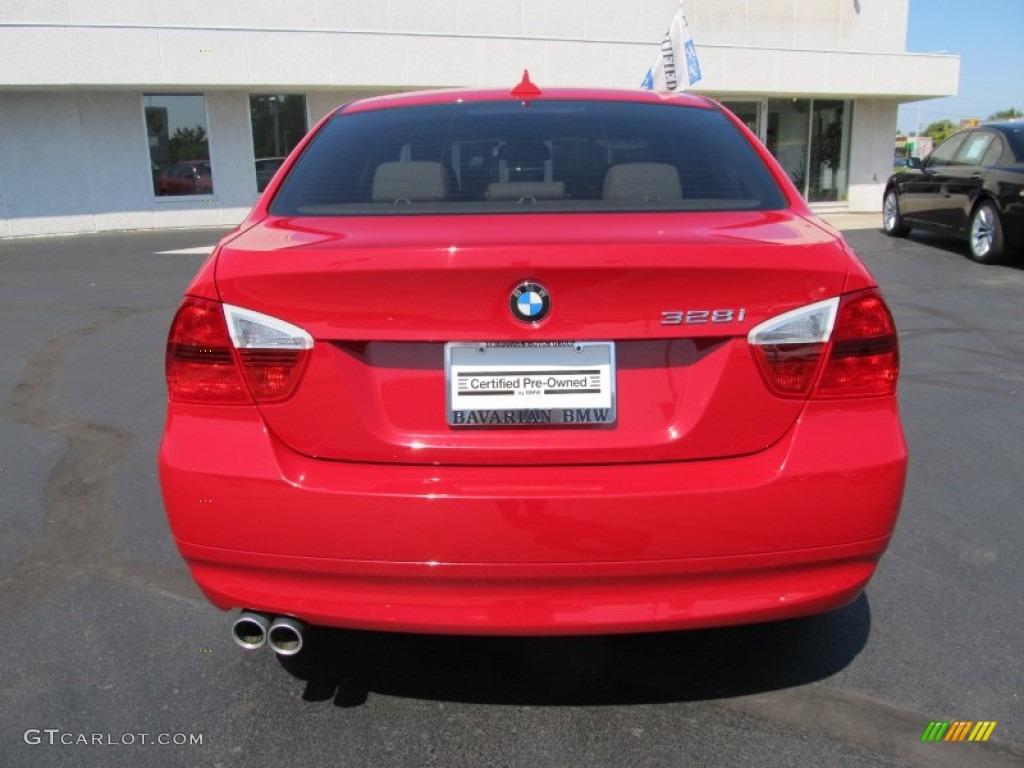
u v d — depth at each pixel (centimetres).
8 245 1402
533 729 239
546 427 212
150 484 411
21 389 571
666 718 243
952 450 449
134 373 607
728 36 1953
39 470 429
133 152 1591
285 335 209
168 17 1561
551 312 206
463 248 206
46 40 1434
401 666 268
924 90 1931
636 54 1728
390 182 265
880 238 1348
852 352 215
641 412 213
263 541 210
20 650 276
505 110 297
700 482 208
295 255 211
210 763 226
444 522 204
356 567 208
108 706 248
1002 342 682
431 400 212
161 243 1397
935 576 320
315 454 212
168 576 324
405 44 1589
